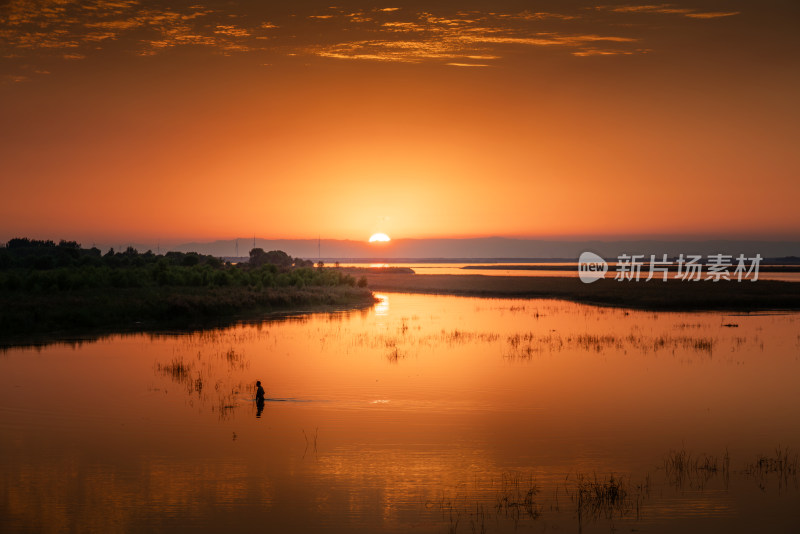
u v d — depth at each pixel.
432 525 13.62
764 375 29.05
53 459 17.42
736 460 17.52
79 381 26.97
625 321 52.47
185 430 20.06
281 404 23.23
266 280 86.69
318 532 13.27
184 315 54.16
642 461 17.47
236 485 15.70
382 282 131.25
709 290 86.12
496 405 23.31
